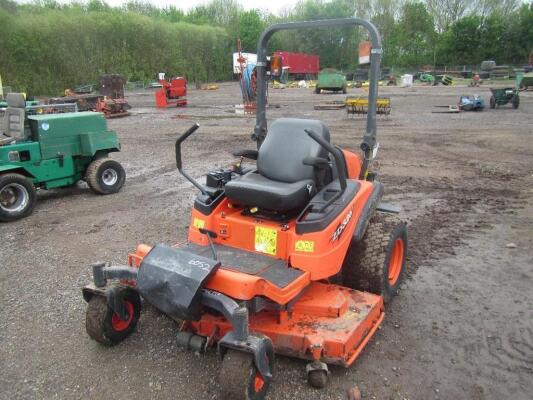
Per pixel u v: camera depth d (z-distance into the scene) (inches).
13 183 277.9
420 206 289.0
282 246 145.2
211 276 122.1
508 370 135.6
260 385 115.7
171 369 137.7
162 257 125.8
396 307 169.8
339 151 168.6
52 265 213.2
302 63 1998.0
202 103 1080.8
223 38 2137.1
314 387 128.3
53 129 307.6
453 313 165.6
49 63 1369.3
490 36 2412.6
